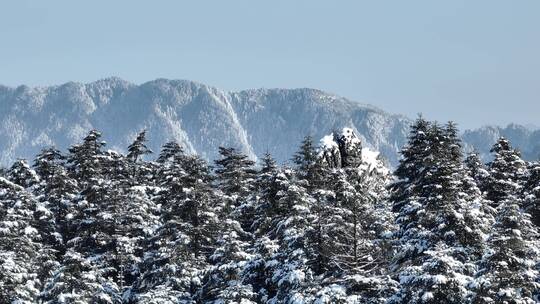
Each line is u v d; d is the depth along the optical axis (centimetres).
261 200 6003
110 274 6309
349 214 4644
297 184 5300
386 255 4744
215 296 5391
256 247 5247
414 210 4653
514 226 3975
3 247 5622
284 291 4662
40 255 5794
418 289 3897
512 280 3791
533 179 5672
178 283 5516
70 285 5009
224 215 6288
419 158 5228
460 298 3806
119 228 6216
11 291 5138
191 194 5962
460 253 4141
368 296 4309
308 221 4912
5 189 6328
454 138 5597
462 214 4219
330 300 4097
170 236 5822
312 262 4772
